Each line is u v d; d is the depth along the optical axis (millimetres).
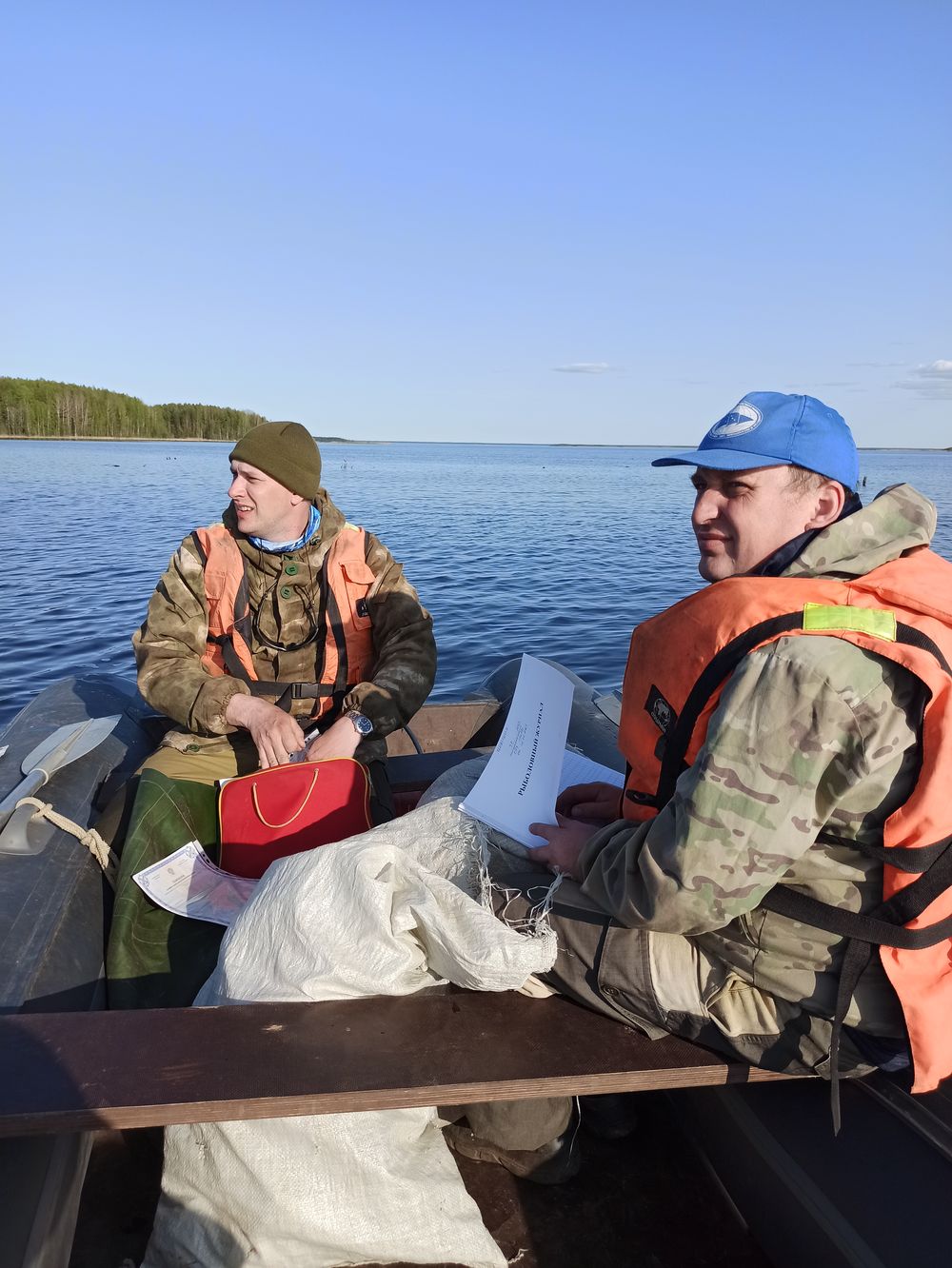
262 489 2590
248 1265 1415
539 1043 1446
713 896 1279
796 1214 1416
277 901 1581
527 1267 1593
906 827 1223
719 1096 1673
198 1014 1494
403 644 2736
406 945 1533
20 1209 1312
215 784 2469
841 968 1304
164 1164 1545
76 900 2068
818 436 1406
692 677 1393
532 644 7441
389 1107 1326
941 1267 1189
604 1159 1834
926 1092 1356
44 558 11523
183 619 2729
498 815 1718
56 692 3289
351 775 2316
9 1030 1440
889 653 1208
